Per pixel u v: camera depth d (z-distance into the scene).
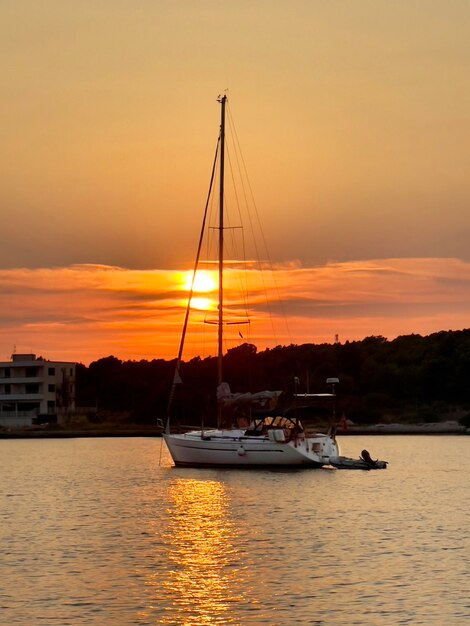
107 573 38.00
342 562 39.66
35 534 47.84
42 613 32.41
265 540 45.34
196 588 35.47
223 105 82.94
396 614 31.94
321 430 83.44
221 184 82.06
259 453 74.31
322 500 60.16
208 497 62.41
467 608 32.56
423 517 52.72
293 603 33.34
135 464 99.56
